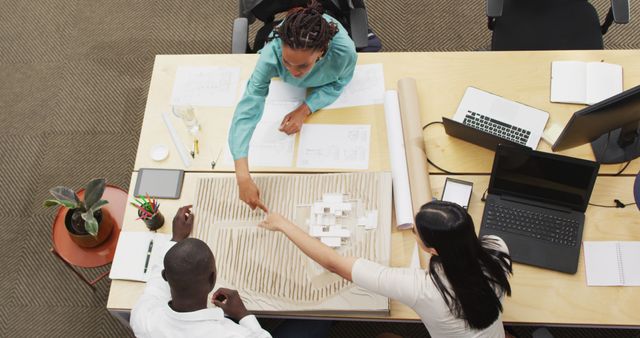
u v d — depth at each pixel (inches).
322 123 78.7
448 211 53.3
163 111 80.7
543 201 71.3
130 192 75.7
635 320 65.7
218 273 69.4
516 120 77.6
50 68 121.6
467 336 58.9
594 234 70.2
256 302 67.7
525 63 81.6
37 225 106.7
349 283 67.7
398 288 59.6
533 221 70.7
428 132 78.1
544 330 67.0
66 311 99.3
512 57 82.1
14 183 110.9
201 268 57.2
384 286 60.6
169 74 83.1
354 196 73.0
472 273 54.8
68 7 127.9
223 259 70.2
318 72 75.9
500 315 61.9
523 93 79.5
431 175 75.5
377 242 70.2
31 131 115.7
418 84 80.7
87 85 119.6
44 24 126.3
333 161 76.4
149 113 80.8
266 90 76.4
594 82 78.9
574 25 92.9
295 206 73.0
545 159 66.2
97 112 116.9
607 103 61.1
